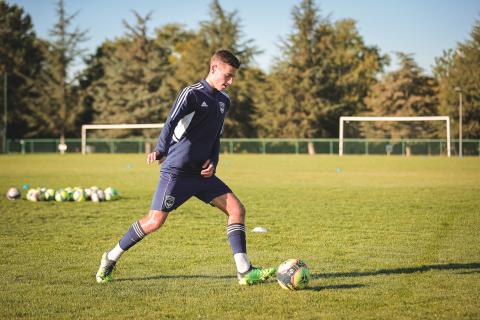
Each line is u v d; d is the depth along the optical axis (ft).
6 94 250.57
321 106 246.06
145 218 22.02
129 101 265.13
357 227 37.40
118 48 284.00
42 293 20.75
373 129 247.50
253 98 260.83
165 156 21.66
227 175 96.99
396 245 30.63
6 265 25.79
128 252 28.76
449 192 63.05
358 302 19.29
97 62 297.74
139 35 272.31
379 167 124.16
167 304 19.24
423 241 31.91
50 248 30.25
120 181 82.33
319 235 34.09
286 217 42.63
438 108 243.81
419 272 23.94
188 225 38.45
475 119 237.86
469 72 235.81
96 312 18.35
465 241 31.89
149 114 262.47
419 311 18.19
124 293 20.72
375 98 252.21
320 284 21.95
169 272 24.27
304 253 28.40
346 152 225.56
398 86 242.37
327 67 252.21
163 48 294.25
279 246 30.40
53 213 45.29
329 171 109.29
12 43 274.36
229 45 257.34
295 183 78.48
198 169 21.76
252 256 27.68
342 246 30.40
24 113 269.64
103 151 246.47
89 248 30.25
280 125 252.83
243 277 21.63
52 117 269.23
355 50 309.63
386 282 22.18
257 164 140.46
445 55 264.72
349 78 256.11
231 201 22.35
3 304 19.30
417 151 216.33
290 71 250.78
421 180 83.30
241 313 18.11
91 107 282.97
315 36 254.27
